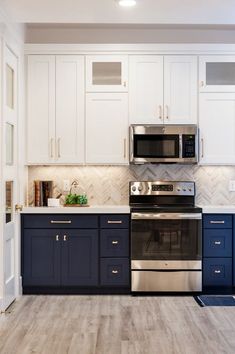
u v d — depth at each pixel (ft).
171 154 15.39
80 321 12.09
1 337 10.91
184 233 14.66
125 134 15.70
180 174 16.80
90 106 15.67
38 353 9.94
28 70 15.60
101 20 13.19
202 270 14.71
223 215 14.74
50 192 15.80
